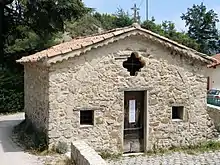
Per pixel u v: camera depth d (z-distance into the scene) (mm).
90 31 38750
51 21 25688
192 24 65000
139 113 13906
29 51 26766
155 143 13906
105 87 13070
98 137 13031
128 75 13375
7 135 15359
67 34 34844
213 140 14906
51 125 12383
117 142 13312
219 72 33719
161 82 13891
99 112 13023
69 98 12609
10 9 27016
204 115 14703
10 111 22812
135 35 13211
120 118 13328
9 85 22875
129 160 12477
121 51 13219
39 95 14008
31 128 15039
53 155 11945
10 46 26938
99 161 8508
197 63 14430
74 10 26062
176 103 14172
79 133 12766
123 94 13336
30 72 16062
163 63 13883
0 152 12367
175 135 14211
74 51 12406
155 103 13836
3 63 26047
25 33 27672
